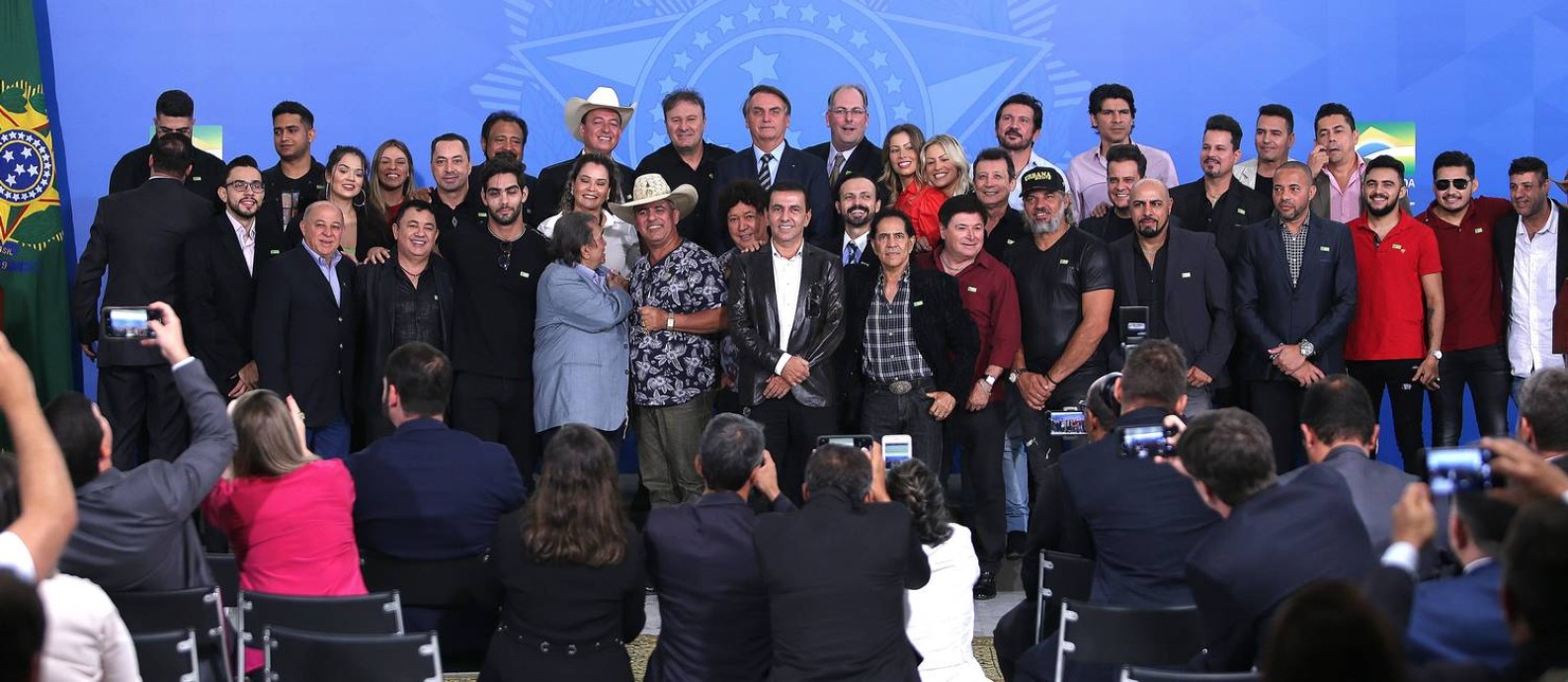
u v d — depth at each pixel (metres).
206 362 6.73
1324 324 6.71
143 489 3.67
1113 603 4.04
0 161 7.83
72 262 8.30
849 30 8.50
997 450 6.52
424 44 8.41
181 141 6.96
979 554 6.49
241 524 4.28
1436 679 2.37
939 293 6.37
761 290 6.43
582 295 6.42
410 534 4.60
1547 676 2.16
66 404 3.62
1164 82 8.46
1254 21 8.41
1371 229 7.01
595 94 7.81
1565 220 7.16
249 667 4.19
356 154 7.06
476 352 6.58
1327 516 3.24
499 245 6.67
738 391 6.52
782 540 3.68
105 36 8.28
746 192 6.77
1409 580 2.46
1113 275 6.66
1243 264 6.81
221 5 8.33
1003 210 6.94
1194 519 4.00
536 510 3.92
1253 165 7.86
